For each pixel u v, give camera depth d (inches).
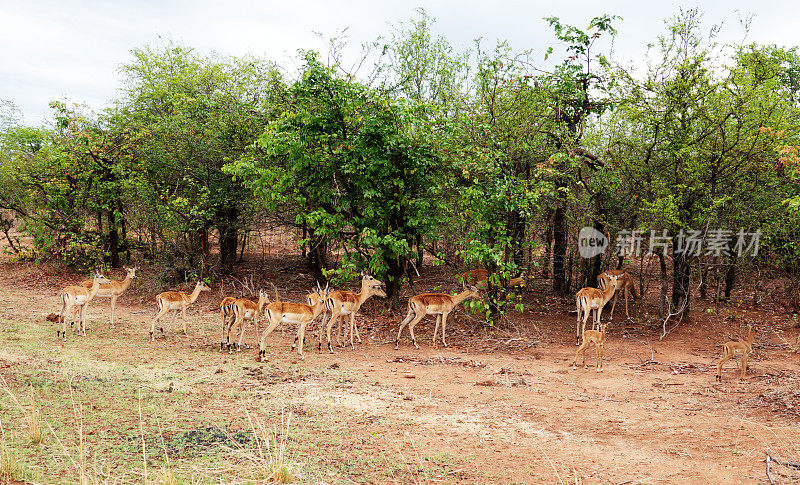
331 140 629.6
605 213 655.8
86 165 885.8
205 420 301.3
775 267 705.0
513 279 623.2
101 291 559.8
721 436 293.4
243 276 878.4
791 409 334.6
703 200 593.9
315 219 626.8
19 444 248.5
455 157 579.5
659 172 609.3
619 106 612.7
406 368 453.7
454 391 383.9
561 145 607.2
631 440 290.8
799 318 609.9
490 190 544.4
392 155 605.6
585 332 454.3
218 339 548.7
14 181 927.7
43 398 322.7
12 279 861.2
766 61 574.9
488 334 581.3
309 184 666.2
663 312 623.2
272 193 645.9
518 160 593.0
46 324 577.3
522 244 604.4
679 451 274.1
